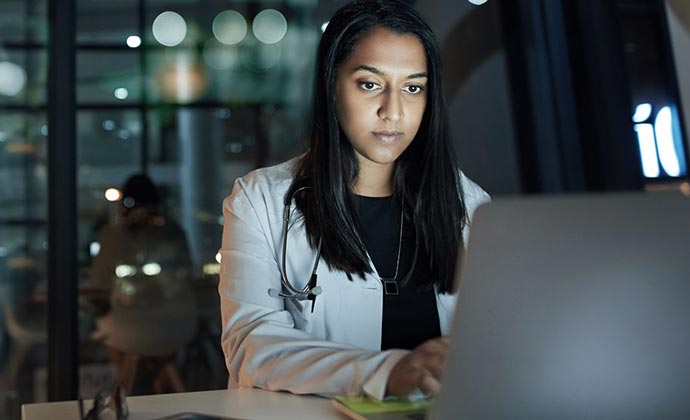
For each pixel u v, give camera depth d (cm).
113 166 363
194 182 374
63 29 361
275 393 104
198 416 81
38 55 359
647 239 71
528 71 339
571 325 71
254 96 385
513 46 342
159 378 351
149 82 372
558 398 72
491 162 340
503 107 342
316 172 126
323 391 97
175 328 355
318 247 125
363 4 125
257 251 125
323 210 125
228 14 382
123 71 370
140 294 353
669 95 281
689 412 75
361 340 125
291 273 127
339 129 127
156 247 357
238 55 384
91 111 364
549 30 335
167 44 375
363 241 128
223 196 377
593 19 312
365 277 125
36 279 354
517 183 338
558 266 70
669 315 72
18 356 351
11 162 355
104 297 353
